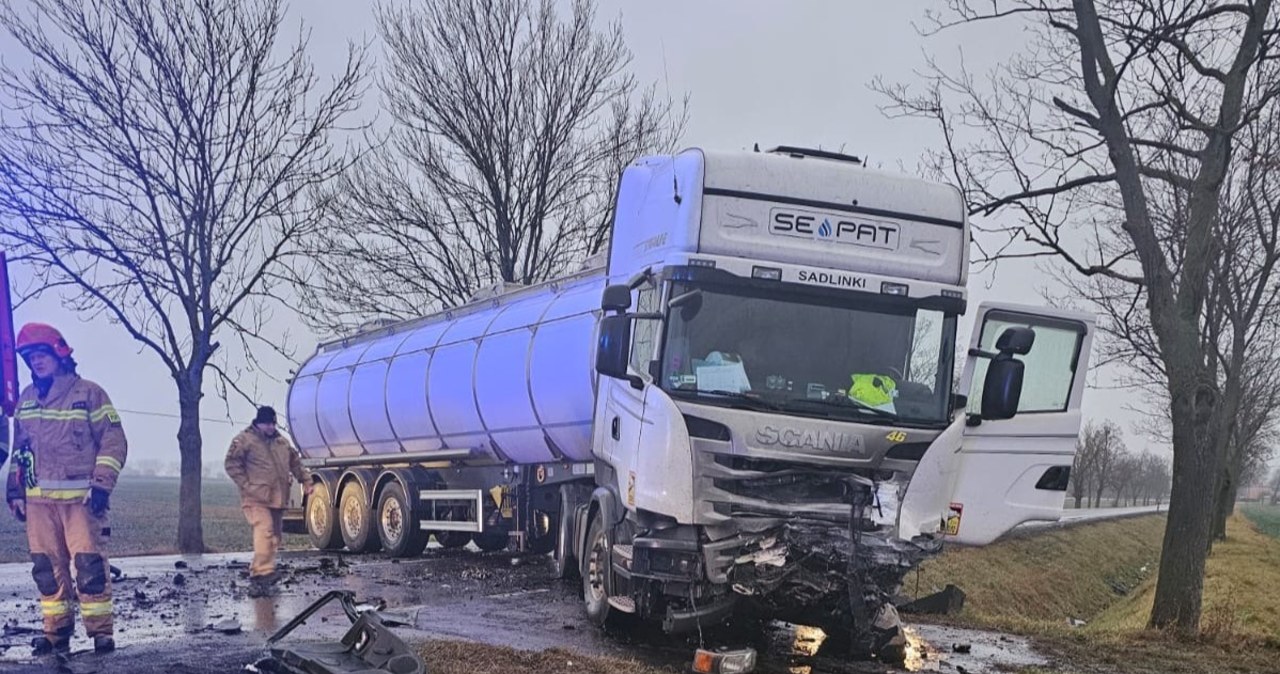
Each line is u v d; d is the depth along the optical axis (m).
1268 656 9.73
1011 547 28.09
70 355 8.02
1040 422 8.38
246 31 17.39
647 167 9.49
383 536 15.91
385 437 16.34
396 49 21.67
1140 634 10.60
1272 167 12.98
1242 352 19.59
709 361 7.68
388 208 22.02
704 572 7.53
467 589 12.01
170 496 45.03
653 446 7.63
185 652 7.95
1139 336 17.48
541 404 11.92
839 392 7.74
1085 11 11.27
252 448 11.47
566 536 11.93
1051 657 9.33
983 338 8.45
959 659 8.97
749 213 7.96
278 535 11.62
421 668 6.55
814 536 7.36
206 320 17.41
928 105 15.08
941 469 7.74
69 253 16.50
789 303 7.87
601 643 8.82
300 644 7.21
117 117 16.62
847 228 8.08
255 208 17.86
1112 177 11.48
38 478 7.83
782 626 9.96
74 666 7.34
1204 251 10.99
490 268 22.19
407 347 15.88
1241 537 36.34
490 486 14.34
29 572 13.86
